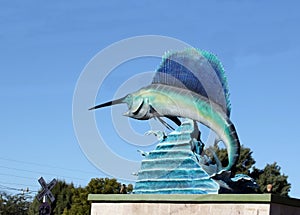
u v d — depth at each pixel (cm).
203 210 1680
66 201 6294
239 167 4969
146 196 1783
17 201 8675
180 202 1723
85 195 5038
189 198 1705
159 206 1761
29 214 7288
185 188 1745
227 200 1639
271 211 1578
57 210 6272
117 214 1830
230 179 1739
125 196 1820
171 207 1739
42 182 2298
